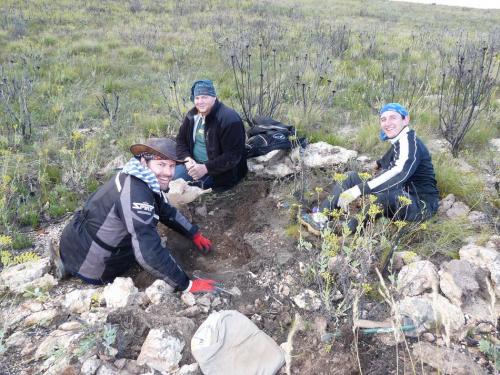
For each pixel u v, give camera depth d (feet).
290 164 13.82
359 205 10.68
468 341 7.19
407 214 9.87
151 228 8.35
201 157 13.69
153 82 24.00
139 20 44.24
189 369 6.76
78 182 12.69
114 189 8.41
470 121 15.35
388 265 8.74
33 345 7.35
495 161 13.57
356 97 20.62
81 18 42.42
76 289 8.79
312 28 41.63
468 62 19.62
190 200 12.41
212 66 27.43
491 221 10.39
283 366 6.99
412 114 16.85
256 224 11.09
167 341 6.95
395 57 30.19
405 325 7.30
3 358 7.13
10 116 17.16
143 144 8.76
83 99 20.66
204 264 10.39
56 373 6.59
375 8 71.61
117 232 8.48
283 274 9.00
